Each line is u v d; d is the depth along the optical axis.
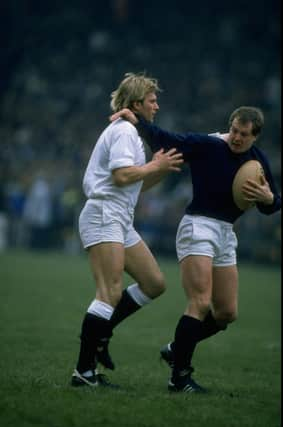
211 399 21.98
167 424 19.06
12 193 91.38
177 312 42.78
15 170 97.88
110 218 22.11
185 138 22.73
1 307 40.53
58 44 127.12
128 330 36.12
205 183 22.70
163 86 109.75
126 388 22.84
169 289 53.53
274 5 123.75
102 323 22.00
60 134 105.94
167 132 22.73
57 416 19.11
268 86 105.00
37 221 87.62
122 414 19.58
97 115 108.44
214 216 22.69
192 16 127.81
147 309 43.59
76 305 42.50
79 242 86.69
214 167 22.66
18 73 125.50
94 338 22.09
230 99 103.50
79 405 20.09
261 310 45.66
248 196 22.62
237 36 121.50
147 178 23.75
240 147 22.53
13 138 107.56
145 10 128.25
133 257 22.95
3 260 70.56
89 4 131.50
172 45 120.56
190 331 22.42
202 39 121.50
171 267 70.81
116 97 22.89
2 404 19.86
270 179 23.58
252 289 56.38
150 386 23.55
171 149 22.22
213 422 19.53
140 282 23.11
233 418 20.11
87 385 22.27
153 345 32.31
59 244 88.94
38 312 39.38
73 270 62.91
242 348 33.16
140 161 22.59
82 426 18.55
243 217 79.50
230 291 23.11
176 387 22.81
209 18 127.00
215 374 26.88
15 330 33.56
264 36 120.81
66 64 120.94
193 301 22.55
